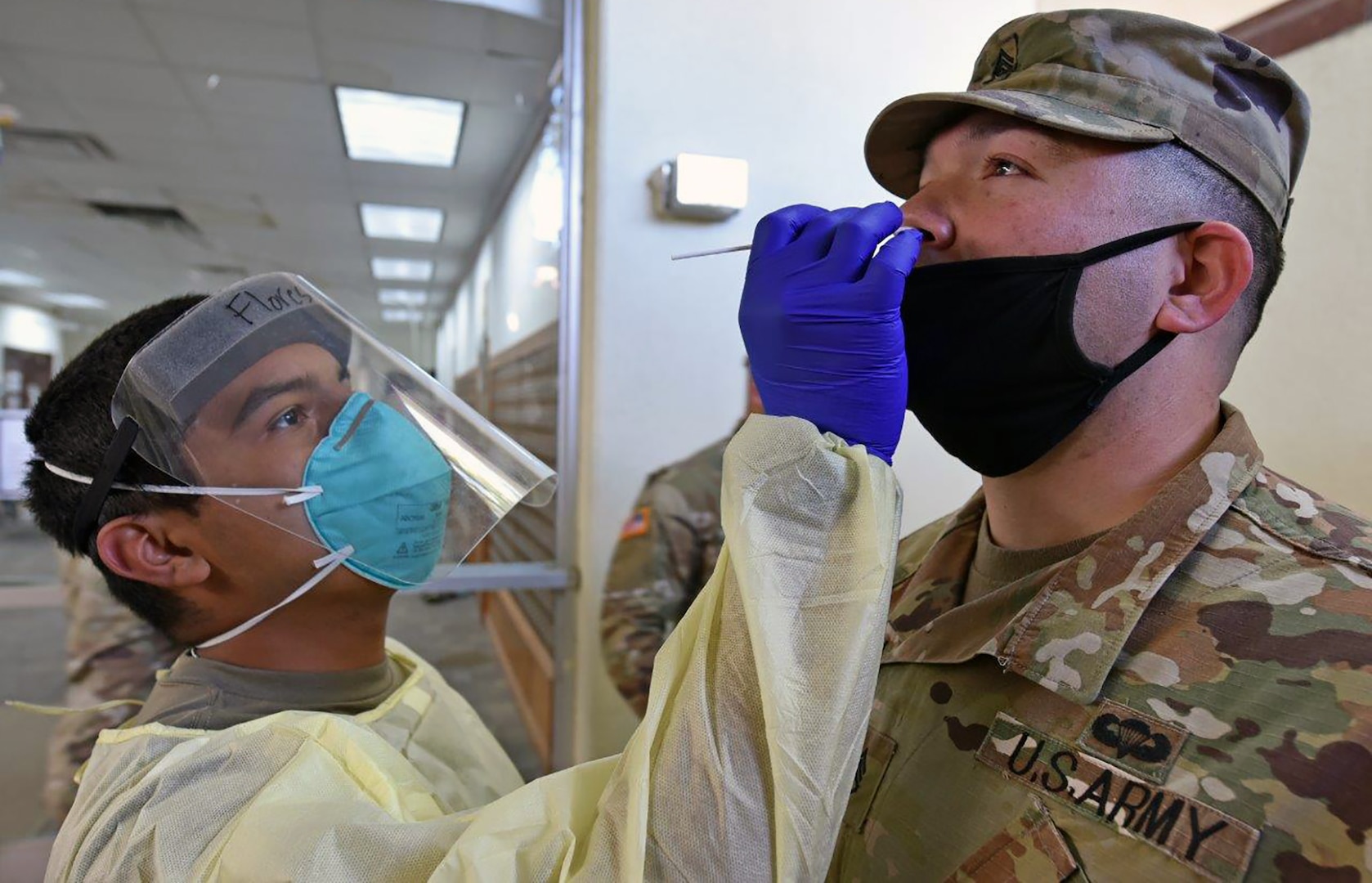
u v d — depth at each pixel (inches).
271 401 25.8
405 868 20.0
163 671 29.9
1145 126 22.1
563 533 72.1
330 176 133.5
